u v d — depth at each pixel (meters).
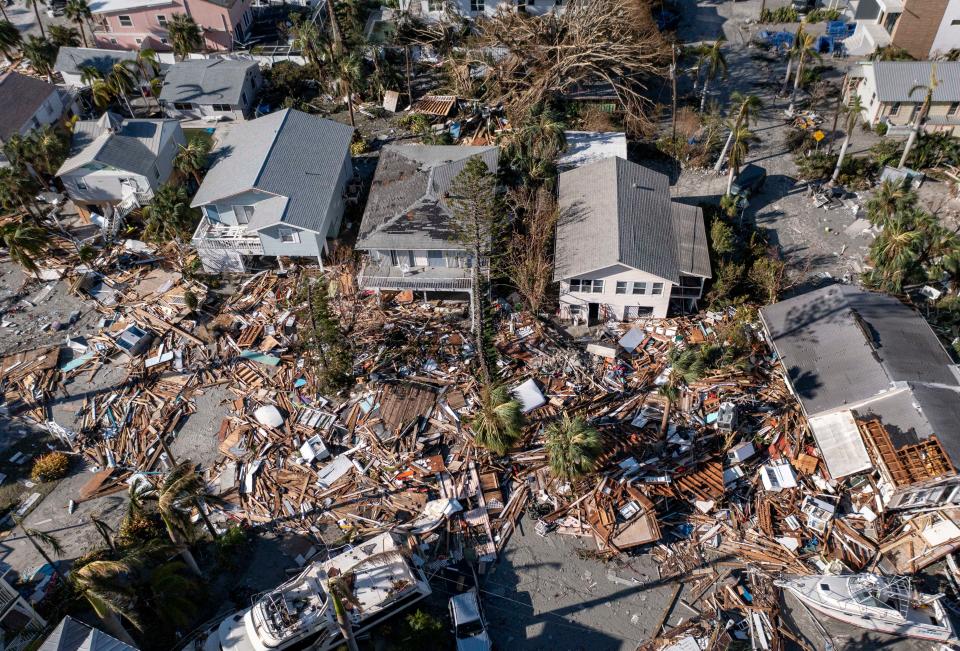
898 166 57.59
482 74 69.88
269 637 30.91
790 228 54.28
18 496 39.88
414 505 38.59
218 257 52.12
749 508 37.88
